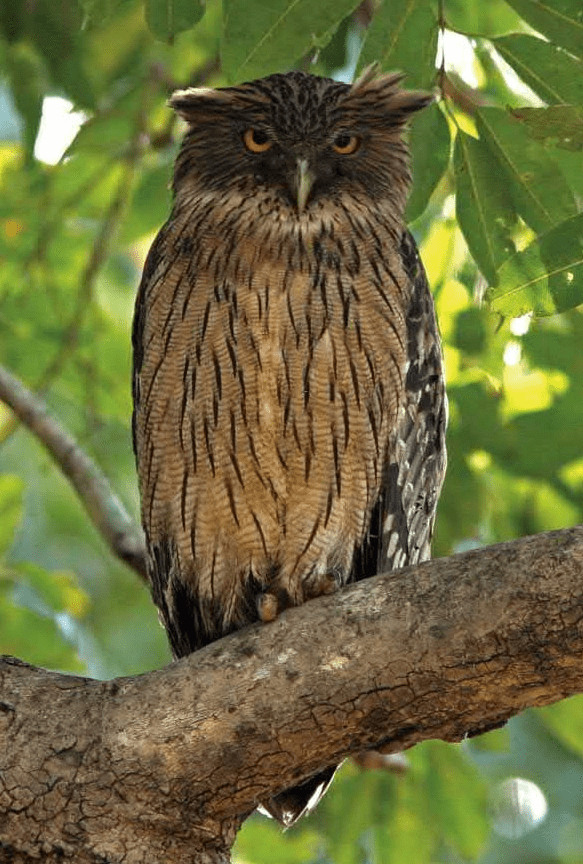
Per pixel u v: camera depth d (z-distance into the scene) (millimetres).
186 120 11352
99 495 12398
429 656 7750
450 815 12438
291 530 10508
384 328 10312
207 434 10305
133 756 7965
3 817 7906
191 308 10211
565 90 9227
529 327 11867
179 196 11188
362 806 12570
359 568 10812
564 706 12148
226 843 8195
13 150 14828
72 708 8109
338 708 7906
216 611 10930
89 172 14172
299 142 10828
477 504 12711
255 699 7980
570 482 12727
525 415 12273
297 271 10188
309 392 10156
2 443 12828
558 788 17719
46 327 13977
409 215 10133
